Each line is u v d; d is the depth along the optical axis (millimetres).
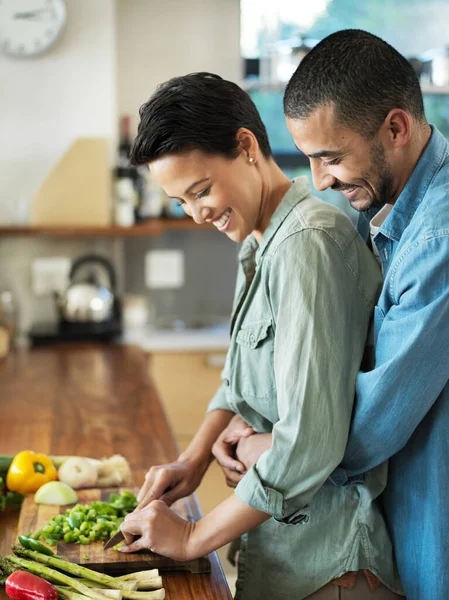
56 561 1441
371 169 1436
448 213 1400
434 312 1369
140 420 2652
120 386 3160
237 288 1793
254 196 1593
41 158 4102
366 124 1397
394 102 1403
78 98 4098
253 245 1767
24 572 1375
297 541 1606
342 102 1383
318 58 1406
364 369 1596
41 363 3604
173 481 1771
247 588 1656
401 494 1571
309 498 1440
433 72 4359
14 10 3984
